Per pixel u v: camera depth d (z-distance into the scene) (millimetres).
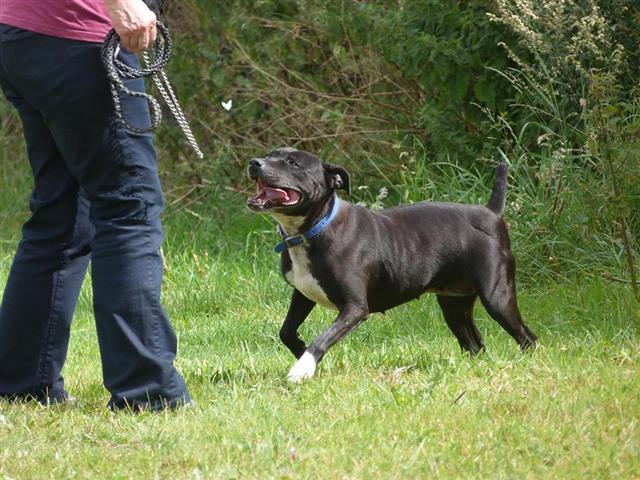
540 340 10977
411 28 15594
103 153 8094
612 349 9992
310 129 18438
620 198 12062
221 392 9219
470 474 6637
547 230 13508
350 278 9961
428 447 7125
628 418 7652
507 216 13727
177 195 19422
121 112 8016
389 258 10203
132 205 8180
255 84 18703
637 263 12930
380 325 12258
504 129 15562
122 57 8023
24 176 21844
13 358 8867
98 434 7789
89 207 8766
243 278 14875
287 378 9484
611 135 12750
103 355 8336
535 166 14469
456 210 10609
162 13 8656
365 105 17969
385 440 7301
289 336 10391
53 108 8039
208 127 19141
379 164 17406
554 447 7047
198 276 15188
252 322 12953
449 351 10562
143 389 8289
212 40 18578
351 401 8477
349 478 6566
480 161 15562
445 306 10898
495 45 15109
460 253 10453
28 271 8758
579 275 13133
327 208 10016
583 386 8562
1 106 22812
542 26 14516
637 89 13188
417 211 10555
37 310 8789
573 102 14406
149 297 8234
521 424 7539
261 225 17391
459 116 16031
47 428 8047
